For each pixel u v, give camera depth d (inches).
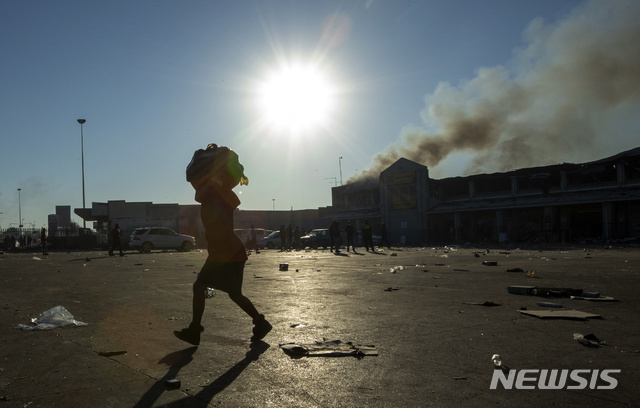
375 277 436.5
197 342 174.2
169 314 245.8
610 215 1453.0
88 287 379.6
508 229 1732.3
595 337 178.1
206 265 178.1
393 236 2030.0
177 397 122.6
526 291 305.4
